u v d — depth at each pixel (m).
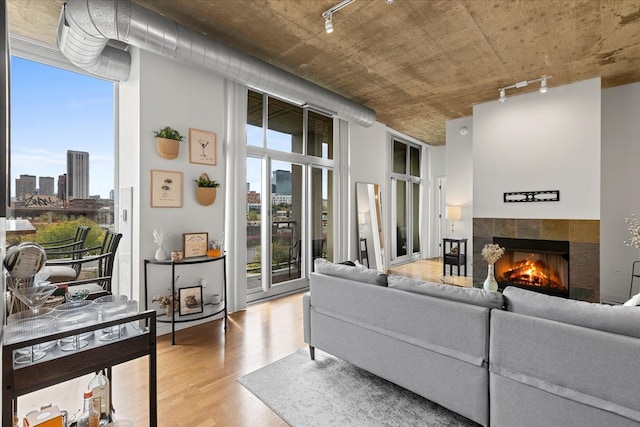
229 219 3.86
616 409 1.32
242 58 3.25
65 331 1.21
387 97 4.92
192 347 2.87
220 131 3.70
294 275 4.84
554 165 4.36
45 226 3.16
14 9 2.66
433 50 3.46
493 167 4.88
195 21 2.96
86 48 2.61
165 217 3.25
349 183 5.69
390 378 2.11
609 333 1.36
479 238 4.97
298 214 4.90
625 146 4.39
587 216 4.11
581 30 3.05
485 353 1.70
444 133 7.22
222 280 3.75
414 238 8.15
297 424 1.84
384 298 2.11
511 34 3.13
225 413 1.95
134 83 3.14
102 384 1.53
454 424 1.84
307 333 2.67
